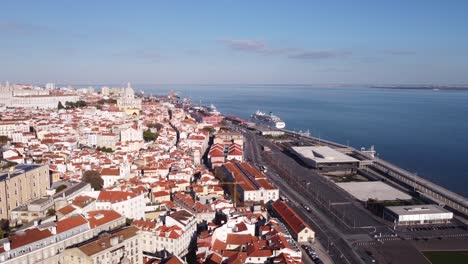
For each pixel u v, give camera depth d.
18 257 164.62
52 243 179.25
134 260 195.00
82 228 196.25
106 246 179.62
